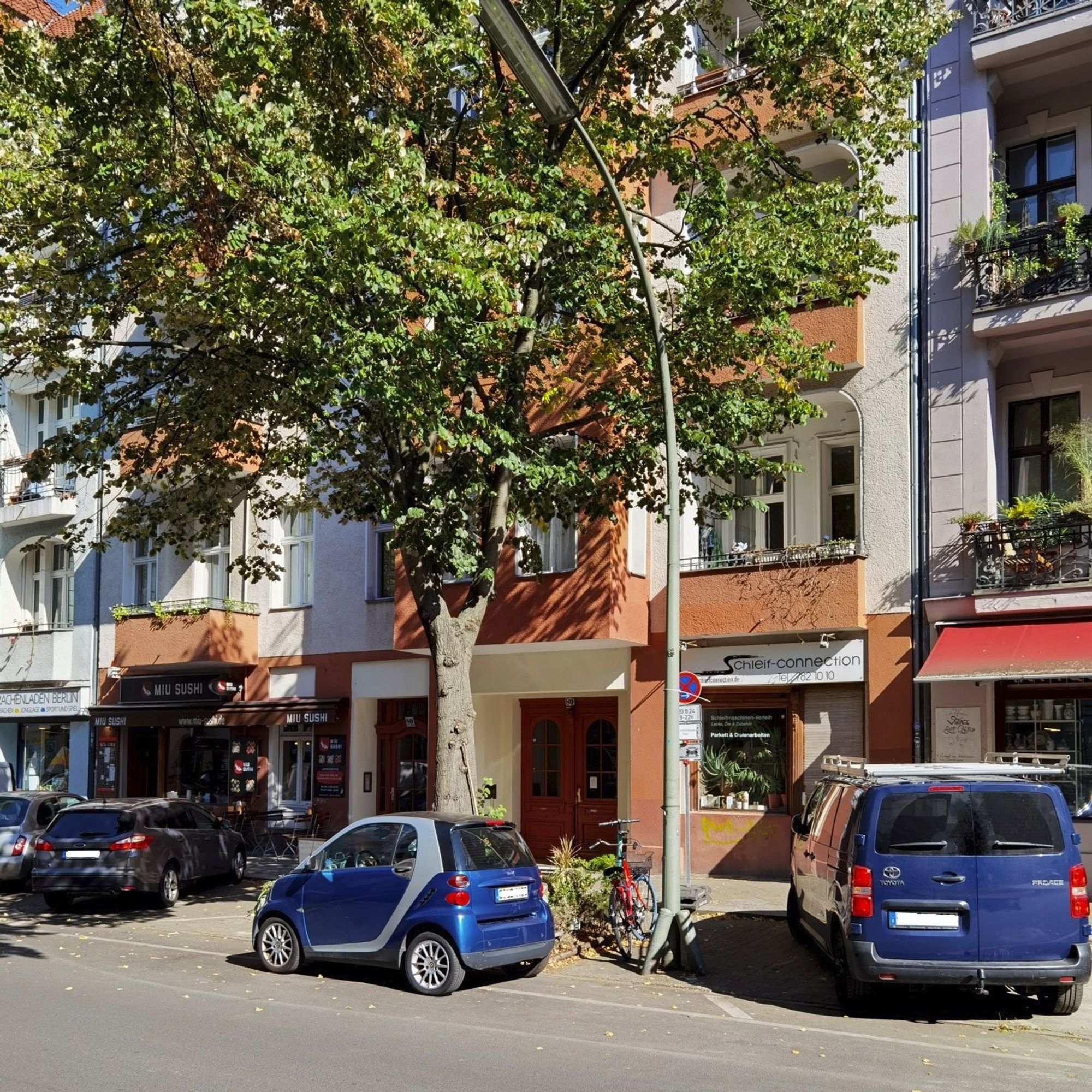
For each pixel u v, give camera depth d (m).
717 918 14.70
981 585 16.09
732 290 13.14
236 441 15.59
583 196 13.36
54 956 12.58
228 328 13.34
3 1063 7.65
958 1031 9.23
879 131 14.30
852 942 9.46
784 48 13.69
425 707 22.88
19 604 30.53
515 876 10.95
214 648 24.69
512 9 10.56
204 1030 8.73
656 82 15.46
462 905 10.38
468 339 11.99
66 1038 8.41
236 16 11.16
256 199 11.70
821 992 10.70
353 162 11.93
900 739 16.83
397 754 23.42
